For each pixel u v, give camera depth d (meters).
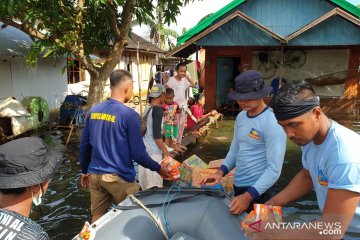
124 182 2.96
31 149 1.53
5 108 8.41
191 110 8.32
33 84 11.38
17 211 1.51
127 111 2.92
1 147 1.51
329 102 12.50
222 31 11.19
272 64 12.79
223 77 13.34
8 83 10.18
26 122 9.02
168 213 2.35
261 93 2.48
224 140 8.45
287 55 12.65
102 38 7.99
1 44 9.08
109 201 3.19
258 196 2.40
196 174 3.25
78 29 6.84
